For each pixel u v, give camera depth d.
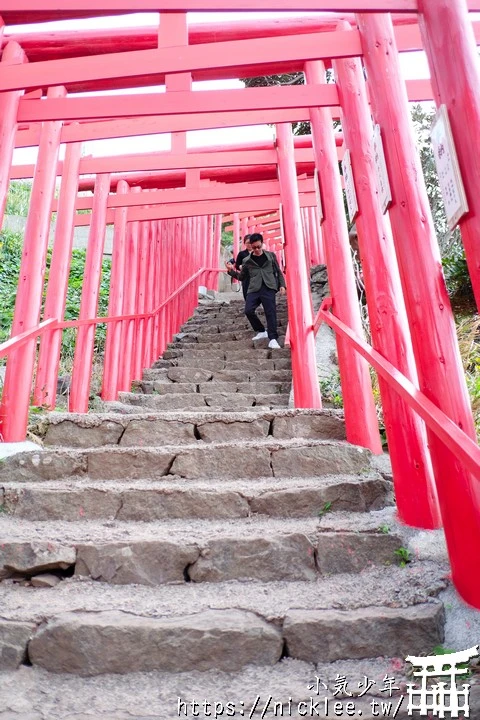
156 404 5.14
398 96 2.61
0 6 2.89
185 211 6.71
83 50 4.05
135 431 3.67
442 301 2.28
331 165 3.99
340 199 3.91
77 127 4.48
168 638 1.94
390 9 2.31
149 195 6.17
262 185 6.09
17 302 3.89
